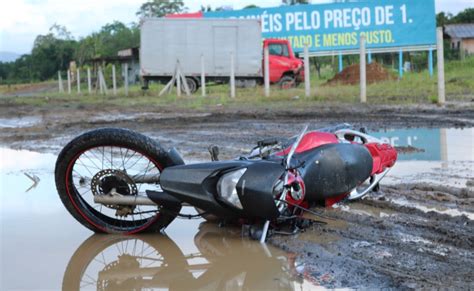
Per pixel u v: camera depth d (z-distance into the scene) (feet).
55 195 19.58
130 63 155.22
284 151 15.31
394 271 11.60
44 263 13.03
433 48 102.01
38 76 251.39
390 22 103.40
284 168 13.50
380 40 104.12
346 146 15.44
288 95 66.95
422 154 24.53
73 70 178.40
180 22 92.27
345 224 14.85
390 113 42.19
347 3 104.99
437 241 13.39
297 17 107.04
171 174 13.88
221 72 92.73
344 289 10.87
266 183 13.12
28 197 19.38
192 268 12.48
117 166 20.75
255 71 92.63
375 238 13.71
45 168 24.79
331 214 15.69
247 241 14.03
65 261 13.14
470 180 19.22
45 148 31.48
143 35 92.94
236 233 14.78
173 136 34.30
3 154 29.60
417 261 12.13
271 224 14.35
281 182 13.56
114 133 14.65
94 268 12.68
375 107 47.47
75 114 57.67
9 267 12.80
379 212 15.92
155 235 14.96
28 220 16.61
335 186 15.01
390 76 92.38
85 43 223.51
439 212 15.69
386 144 17.80
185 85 87.04
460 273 11.41
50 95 121.90
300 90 74.74
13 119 54.70
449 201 16.84
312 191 14.80
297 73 92.12
